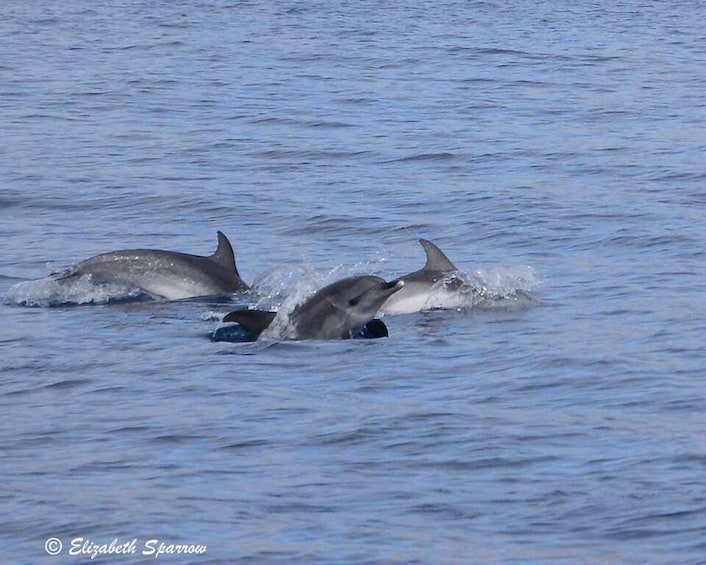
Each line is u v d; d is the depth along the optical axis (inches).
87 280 2444.6
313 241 2928.2
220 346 2049.7
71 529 1327.5
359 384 1831.9
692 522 1318.9
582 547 1269.7
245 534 1307.8
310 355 1987.0
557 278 2518.5
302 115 4712.1
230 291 2465.6
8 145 4101.9
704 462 1483.8
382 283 2105.1
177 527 1326.3
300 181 3595.0
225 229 3043.8
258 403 1742.1
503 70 5969.5
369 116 4719.5
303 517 1353.3
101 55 6432.1
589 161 3853.3
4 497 1419.8
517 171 3725.4
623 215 3100.4
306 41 7017.7
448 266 2378.2
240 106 4926.2
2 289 2470.5
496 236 2938.0
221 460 1529.3
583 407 1708.9
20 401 1777.8
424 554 1254.9
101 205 3287.4
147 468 1504.7
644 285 2436.0
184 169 3759.8
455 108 4913.9
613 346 2009.1
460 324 2193.7
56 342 2087.8
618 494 1398.9
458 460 1514.5
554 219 3078.2
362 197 3383.4
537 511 1363.2
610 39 7234.3
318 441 1585.9
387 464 1509.6
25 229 3038.9
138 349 2034.9
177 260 2465.6
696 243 2792.8
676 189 3435.0
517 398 1754.4
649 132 4365.2
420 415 1676.9
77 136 4281.5
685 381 1812.3
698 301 2298.2
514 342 2052.2
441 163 3860.7
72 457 1545.3
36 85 5398.6
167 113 4756.4
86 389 1823.3
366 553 1258.0
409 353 1995.6
